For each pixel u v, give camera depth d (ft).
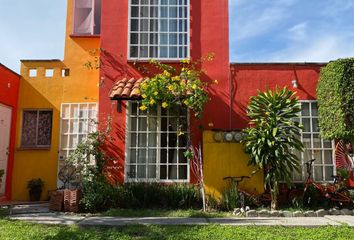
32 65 39.99
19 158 38.37
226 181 32.45
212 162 32.81
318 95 35.32
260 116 31.94
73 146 38.29
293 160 30.91
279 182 31.89
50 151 38.34
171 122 35.24
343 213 29.96
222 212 30.22
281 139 30.76
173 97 32.45
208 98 33.81
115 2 37.40
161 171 34.58
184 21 37.22
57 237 21.56
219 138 33.22
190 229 23.50
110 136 34.68
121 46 36.68
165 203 31.91
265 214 28.96
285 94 32.22
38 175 37.96
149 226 24.43
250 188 32.19
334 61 32.94
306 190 32.40
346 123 31.58
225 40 36.70
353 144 33.30
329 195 31.99
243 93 35.86
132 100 33.42
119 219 27.12
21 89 39.58
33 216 28.78
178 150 34.83
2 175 33.58
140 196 32.04
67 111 39.06
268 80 36.14
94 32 41.24
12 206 32.60
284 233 22.81
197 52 36.55
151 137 35.09
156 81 32.22
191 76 33.50
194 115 34.83
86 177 31.94
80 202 30.73
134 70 36.32
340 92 31.89
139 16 37.35
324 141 35.27
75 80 39.52
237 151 32.96
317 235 22.22
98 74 39.58
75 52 39.96
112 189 31.78
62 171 35.35
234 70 36.24
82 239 21.31
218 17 37.09
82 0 41.63
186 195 31.81
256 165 31.30
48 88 39.58
